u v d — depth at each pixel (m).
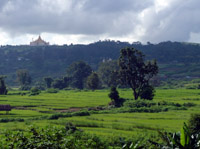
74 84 181.00
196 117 41.91
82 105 96.25
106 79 184.50
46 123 58.44
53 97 120.38
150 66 103.56
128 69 102.75
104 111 80.62
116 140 40.50
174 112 75.50
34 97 120.25
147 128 53.53
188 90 137.50
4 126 54.91
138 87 107.00
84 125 56.56
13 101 105.88
